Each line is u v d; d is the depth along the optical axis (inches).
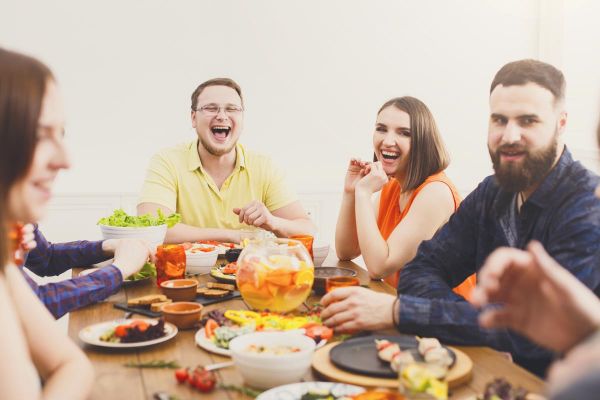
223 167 125.6
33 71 41.6
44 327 48.2
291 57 167.3
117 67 158.6
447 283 76.5
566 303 33.1
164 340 57.3
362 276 89.7
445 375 46.6
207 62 163.2
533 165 64.2
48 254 87.4
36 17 153.9
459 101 177.0
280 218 115.7
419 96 175.2
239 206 125.3
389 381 48.0
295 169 170.6
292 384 47.4
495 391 42.5
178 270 77.9
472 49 176.1
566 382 19.0
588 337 32.8
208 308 69.4
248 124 167.2
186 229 109.9
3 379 39.0
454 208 93.9
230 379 49.8
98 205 158.9
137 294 75.0
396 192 104.7
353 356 52.9
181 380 49.1
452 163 178.7
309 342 51.1
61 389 45.3
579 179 63.7
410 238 90.3
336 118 171.3
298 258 65.3
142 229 89.0
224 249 98.7
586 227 61.4
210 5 161.9
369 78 171.8
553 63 174.2
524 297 35.3
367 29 170.6
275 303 64.6
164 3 159.6
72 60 156.1
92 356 54.9
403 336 57.1
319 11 167.5
